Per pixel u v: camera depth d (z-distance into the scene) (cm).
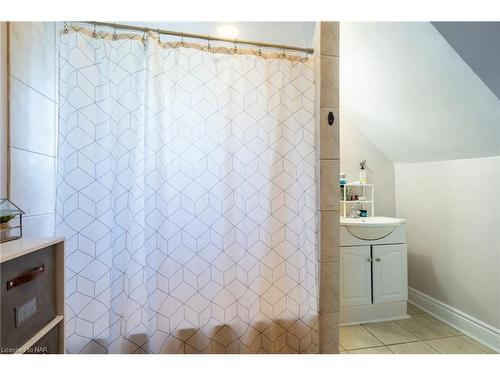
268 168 152
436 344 180
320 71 148
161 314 136
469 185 193
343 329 200
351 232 209
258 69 152
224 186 146
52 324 89
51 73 134
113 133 134
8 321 72
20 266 76
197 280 143
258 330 147
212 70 147
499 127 159
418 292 237
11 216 91
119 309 129
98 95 133
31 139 118
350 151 257
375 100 214
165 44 143
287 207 153
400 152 245
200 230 145
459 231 200
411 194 246
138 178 138
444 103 171
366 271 211
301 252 154
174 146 143
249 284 147
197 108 145
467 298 194
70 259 128
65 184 128
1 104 101
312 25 170
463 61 141
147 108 135
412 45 155
